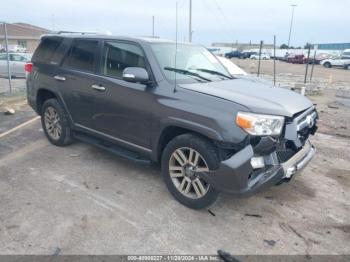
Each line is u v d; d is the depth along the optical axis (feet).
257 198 12.85
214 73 14.43
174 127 11.66
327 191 13.76
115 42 13.93
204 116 10.62
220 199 12.62
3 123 22.39
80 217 11.08
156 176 14.43
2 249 9.36
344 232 10.89
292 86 49.08
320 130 23.70
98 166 15.31
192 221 11.13
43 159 15.94
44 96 18.11
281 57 164.55
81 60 15.26
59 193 12.66
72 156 16.39
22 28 155.43
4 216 10.96
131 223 10.86
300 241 10.33
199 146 10.80
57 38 16.90
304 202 12.75
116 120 13.61
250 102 10.62
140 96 12.43
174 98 11.49
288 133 11.00
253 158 10.39
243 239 10.32
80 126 15.78
